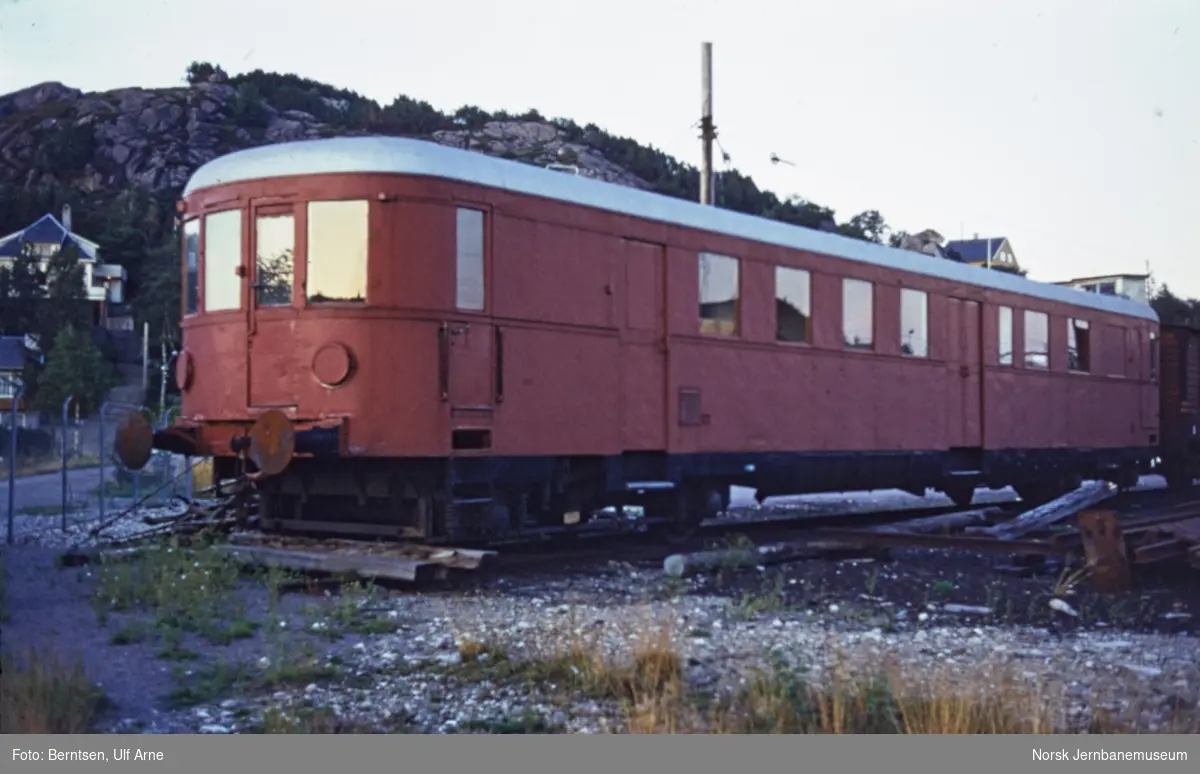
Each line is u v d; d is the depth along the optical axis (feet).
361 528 35.37
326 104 388.16
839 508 67.77
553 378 37.19
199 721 18.67
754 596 31.30
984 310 59.93
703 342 43.06
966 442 58.29
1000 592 33.01
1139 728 18.49
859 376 51.08
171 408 63.72
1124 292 94.99
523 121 346.54
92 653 23.22
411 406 33.30
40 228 245.86
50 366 149.79
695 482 44.45
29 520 51.21
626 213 40.01
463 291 34.45
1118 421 72.90
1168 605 31.53
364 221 33.53
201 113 361.71
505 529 36.42
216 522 38.32
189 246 36.94
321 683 21.25
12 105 409.28
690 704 19.79
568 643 23.66
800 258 47.91
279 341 34.12
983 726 17.93
